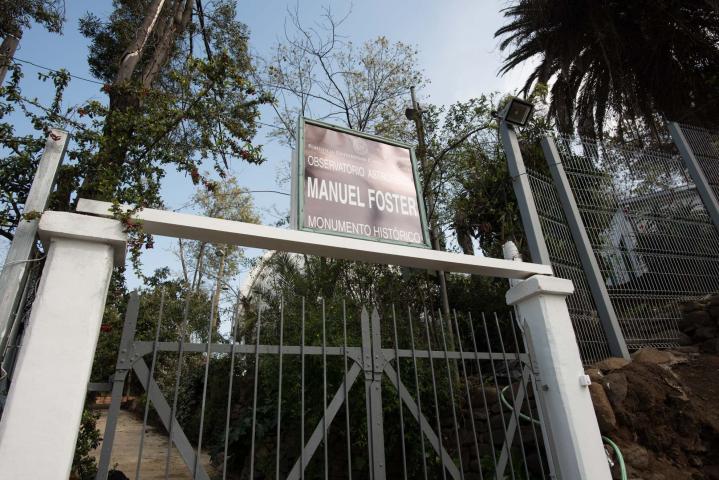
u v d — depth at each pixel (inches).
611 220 218.4
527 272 156.3
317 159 152.9
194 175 165.6
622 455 146.6
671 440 155.4
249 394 331.0
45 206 102.5
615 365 173.2
